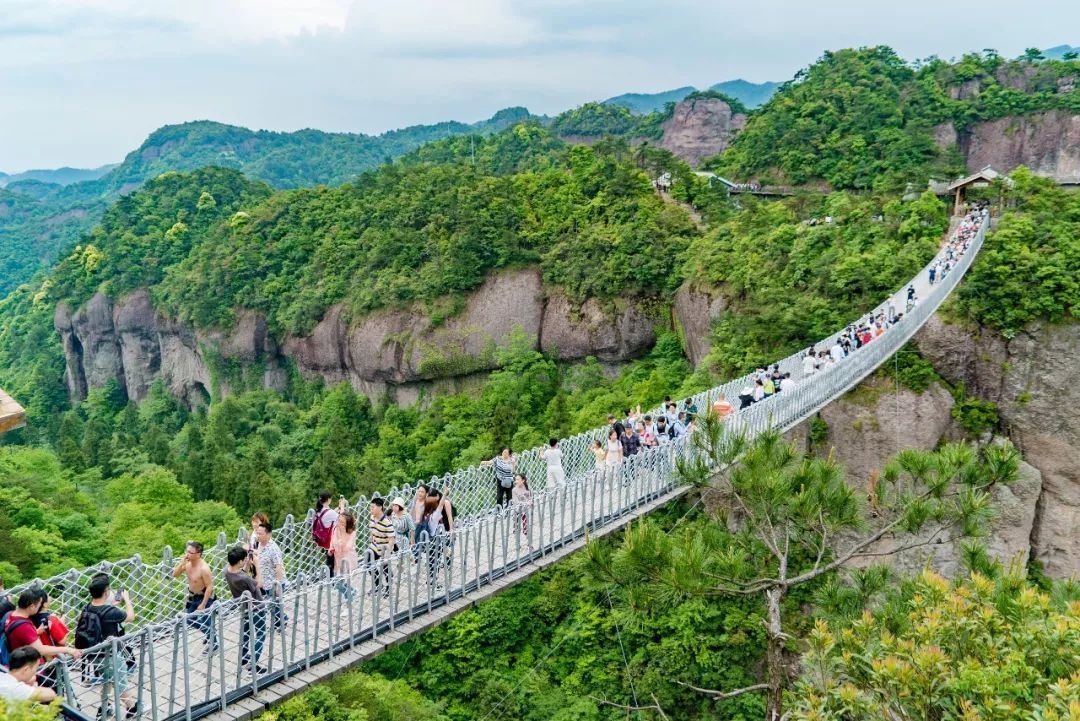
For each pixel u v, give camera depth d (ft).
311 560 57.21
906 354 149.07
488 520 57.93
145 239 388.78
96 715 37.58
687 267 217.77
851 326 136.36
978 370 148.77
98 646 35.60
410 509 63.16
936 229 188.14
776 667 57.21
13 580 85.97
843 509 58.70
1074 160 324.60
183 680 42.96
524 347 232.94
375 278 272.51
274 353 304.71
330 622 47.09
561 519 64.64
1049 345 144.87
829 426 143.95
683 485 76.38
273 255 320.29
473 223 259.19
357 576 53.72
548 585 108.47
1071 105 329.72
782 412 93.91
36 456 153.69
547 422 199.31
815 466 59.93
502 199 268.62
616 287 229.45
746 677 100.37
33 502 116.47
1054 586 49.55
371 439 248.11
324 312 284.41
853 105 312.50
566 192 268.62
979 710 35.81
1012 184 198.90
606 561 53.98
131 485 158.92
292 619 47.55
